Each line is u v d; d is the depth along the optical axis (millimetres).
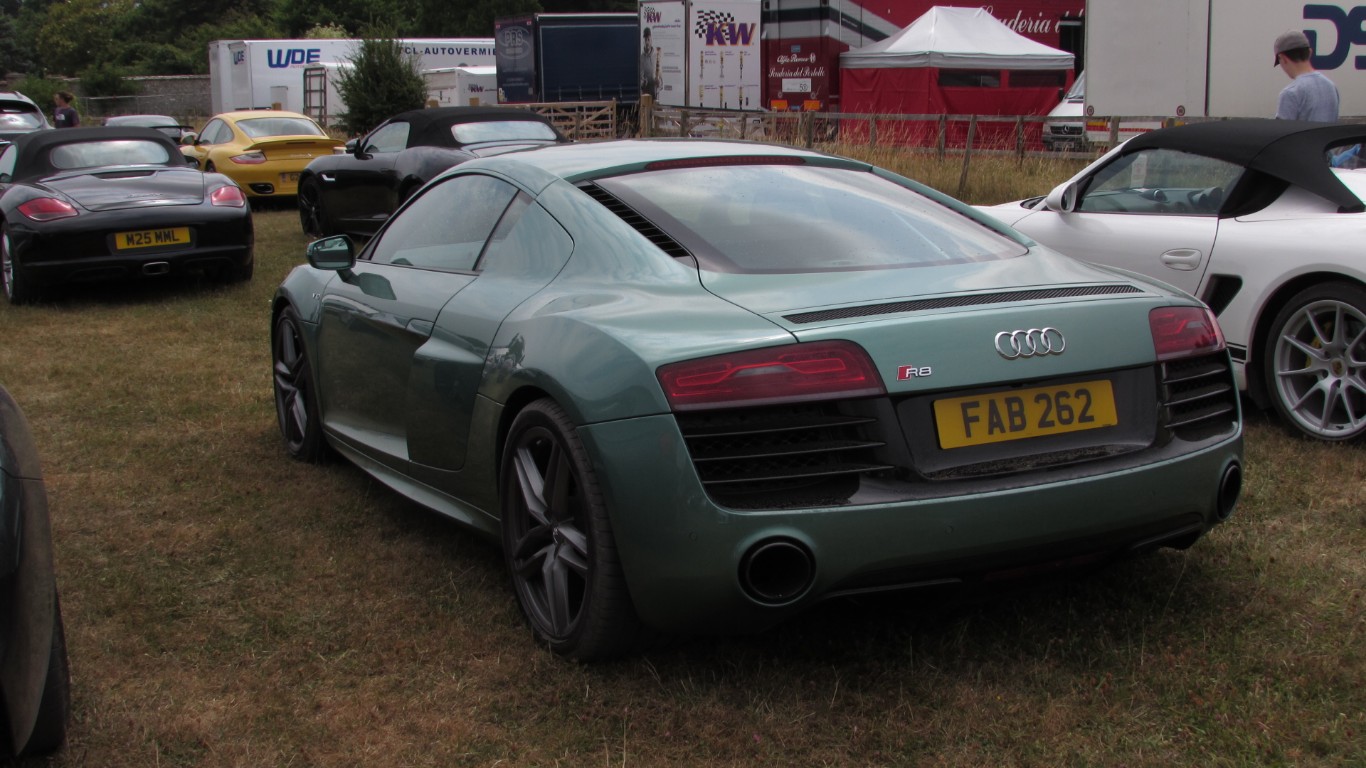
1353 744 2344
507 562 2965
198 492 4176
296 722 2561
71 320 7676
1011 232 3186
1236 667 2648
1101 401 2580
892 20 19750
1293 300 4438
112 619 3100
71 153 9000
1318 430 4402
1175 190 5047
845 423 2363
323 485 4238
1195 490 2639
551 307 2816
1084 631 2850
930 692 2592
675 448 2352
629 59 23938
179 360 6430
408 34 62500
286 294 4465
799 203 3096
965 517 2379
